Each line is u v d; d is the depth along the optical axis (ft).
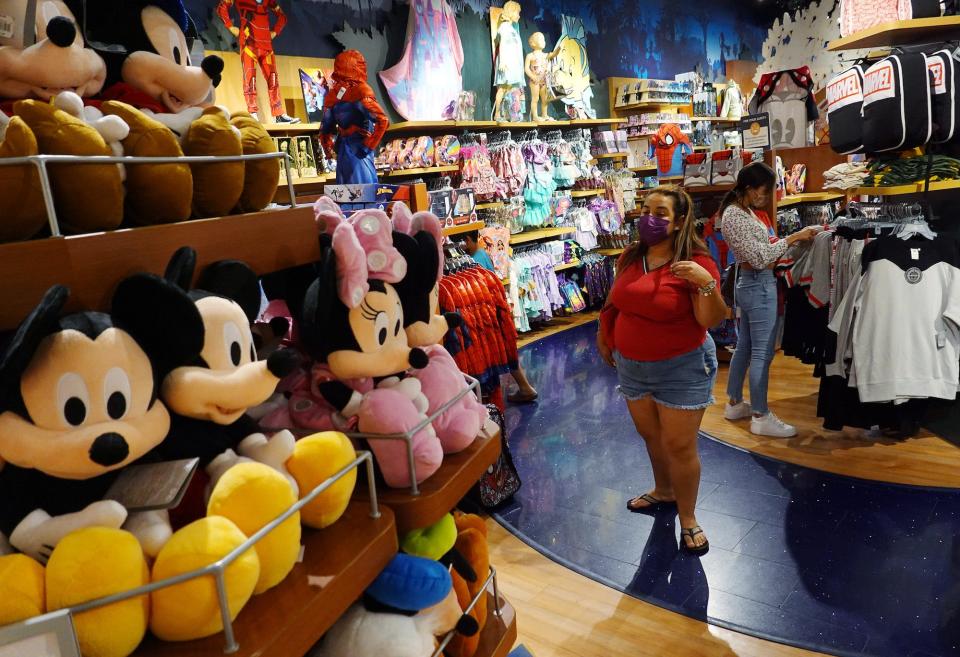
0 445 2.46
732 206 12.67
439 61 22.17
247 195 4.05
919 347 11.37
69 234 3.13
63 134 2.93
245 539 2.74
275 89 16.81
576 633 7.89
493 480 11.06
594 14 30.37
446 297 13.03
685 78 33.06
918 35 12.44
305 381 4.35
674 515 10.39
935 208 12.72
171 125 3.70
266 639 2.70
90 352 2.55
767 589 8.42
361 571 3.38
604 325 9.75
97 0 3.63
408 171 20.16
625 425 14.48
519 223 24.54
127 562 2.45
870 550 9.05
